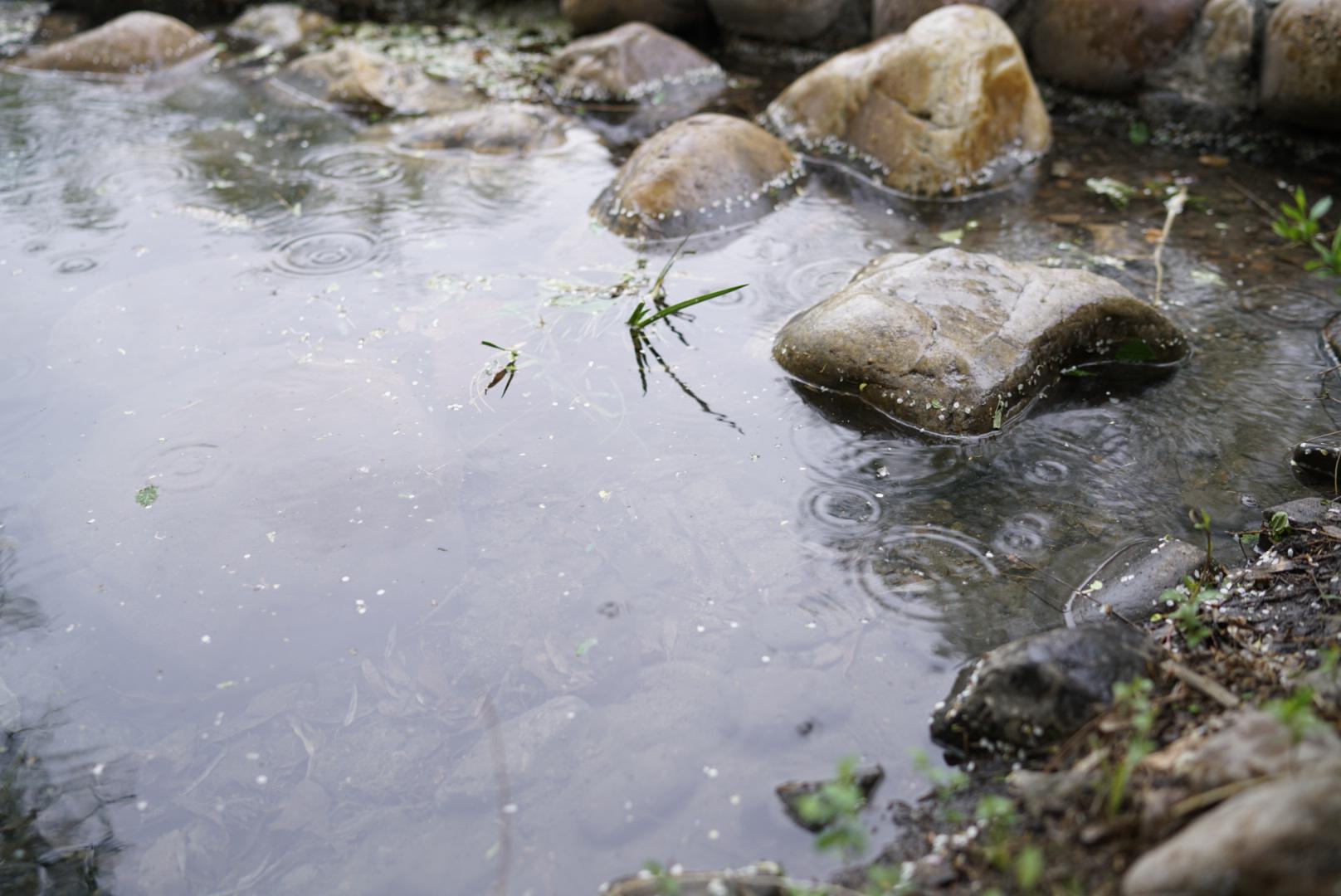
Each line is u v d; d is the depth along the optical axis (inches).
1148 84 215.8
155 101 244.8
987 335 138.0
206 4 303.1
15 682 105.8
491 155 213.9
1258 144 206.4
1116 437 134.3
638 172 186.7
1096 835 78.2
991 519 121.5
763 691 101.2
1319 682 88.2
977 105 193.9
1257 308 157.5
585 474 129.3
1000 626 107.0
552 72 247.4
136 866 91.0
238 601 112.6
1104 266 169.0
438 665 106.7
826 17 250.7
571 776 95.5
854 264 172.1
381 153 215.9
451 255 176.4
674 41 247.9
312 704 103.4
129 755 99.7
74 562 117.5
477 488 126.9
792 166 201.0
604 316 158.7
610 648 107.3
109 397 142.6
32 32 294.8
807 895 79.8
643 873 86.5
